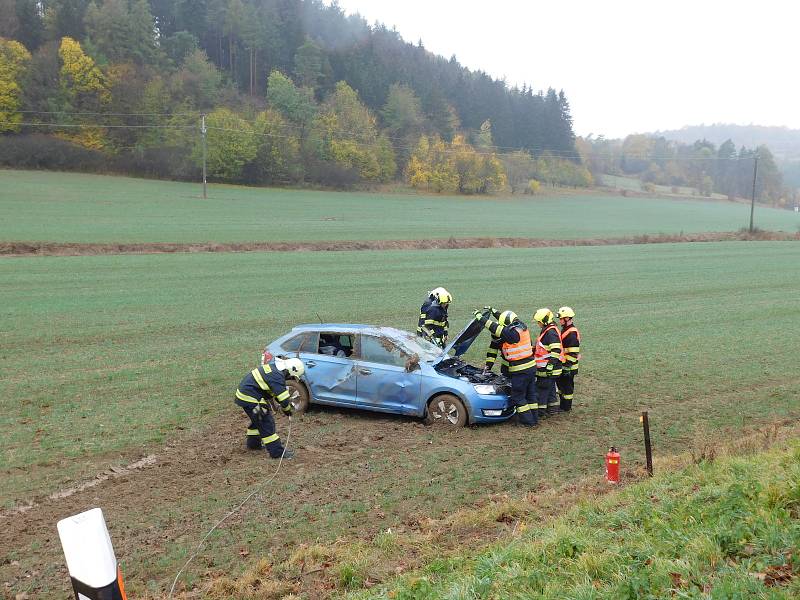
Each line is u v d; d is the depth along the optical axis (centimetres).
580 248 5112
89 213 5775
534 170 14062
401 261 3903
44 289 2633
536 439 1165
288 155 10288
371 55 15525
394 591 595
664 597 460
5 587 717
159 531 833
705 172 18088
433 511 873
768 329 2239
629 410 1345
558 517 750
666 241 6047
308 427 1228
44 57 10388
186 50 13512
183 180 9881
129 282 2873
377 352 1274
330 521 851
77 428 1200
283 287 2886
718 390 1495
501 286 3122
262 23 14500
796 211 14425
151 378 1523
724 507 607
